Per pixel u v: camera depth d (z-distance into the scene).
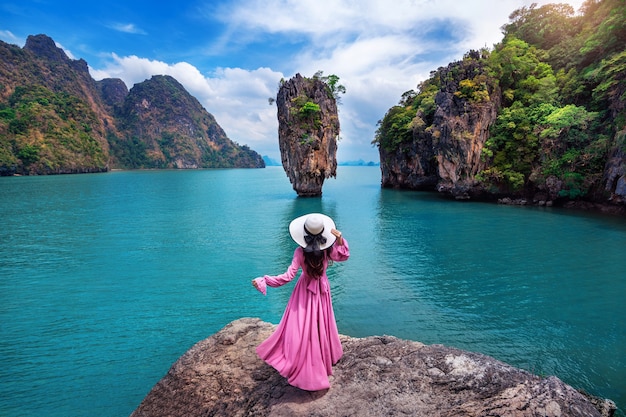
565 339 14.74
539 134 48.25
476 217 42.28
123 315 17.91
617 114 41.69
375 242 32.06
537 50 60.44
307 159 63.03
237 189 94.44
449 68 61.00
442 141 54.59
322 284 3.75
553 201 48.03
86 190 85.88
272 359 3.72
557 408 2.97
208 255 28.84
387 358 4.03
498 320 16.55
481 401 3.21
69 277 23.59
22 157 141.00
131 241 33.78
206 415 3.71
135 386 12.27
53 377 12.76
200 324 16.97
